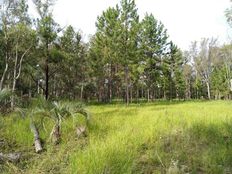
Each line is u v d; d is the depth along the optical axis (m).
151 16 46.00
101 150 6.52
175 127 10.95
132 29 37.19
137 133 9.57
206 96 79.88
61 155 7.43
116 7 41.00
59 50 31.53
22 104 16.39
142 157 7.58
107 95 52.78
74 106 10.34
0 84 24.97
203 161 7.05
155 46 45.91
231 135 9.40
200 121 11.57
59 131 9.54
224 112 17.61
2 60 29.03
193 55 65.56
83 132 9.79
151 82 49.56
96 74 43.00
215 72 69.81
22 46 27.27
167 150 8.24
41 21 28.98
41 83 40.78
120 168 5.93
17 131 10.12
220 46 63.03
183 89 66.88
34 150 8.48
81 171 5.67
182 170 6.39
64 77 40.19
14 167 6.54
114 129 10.87
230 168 6.64
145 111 19.08
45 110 9.89
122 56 37.41
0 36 26.11
